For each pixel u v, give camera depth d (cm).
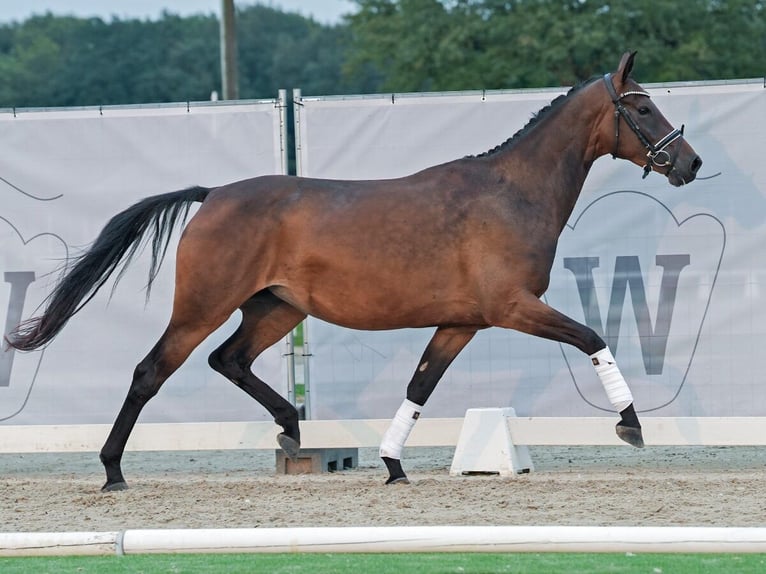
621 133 1055
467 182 1027
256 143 1225
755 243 1205
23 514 940
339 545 591
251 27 8994
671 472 1142
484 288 1009
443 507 917
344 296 1027
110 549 604
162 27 8044
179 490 1041
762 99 1205
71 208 1236
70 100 7669
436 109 1221
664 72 3353
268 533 597
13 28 9931
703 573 693
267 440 1169
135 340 1233
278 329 1096
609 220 1220
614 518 857
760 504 912
